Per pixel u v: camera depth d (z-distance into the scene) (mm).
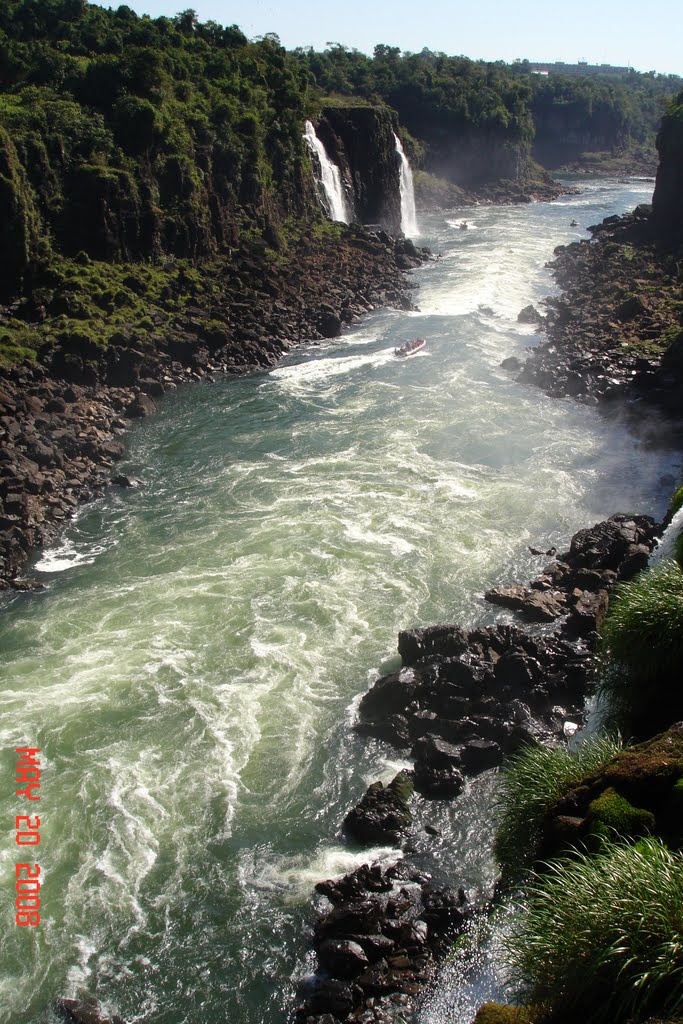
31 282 59406
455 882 19891
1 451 41531
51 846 21234
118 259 66188
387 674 27391
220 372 59312
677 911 11469
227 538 36406
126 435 48531
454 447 45688
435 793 22656
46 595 32656
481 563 34031
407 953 18078
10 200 56719
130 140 70375
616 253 86562
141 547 36125
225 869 20609
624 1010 11227
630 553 31516
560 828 15531
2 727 25156
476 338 65250
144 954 18594
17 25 98188
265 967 18219
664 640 19531
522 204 153625
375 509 38625
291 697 26438
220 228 78312
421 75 164625
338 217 107062
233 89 93625
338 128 111562
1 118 63688
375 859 20797
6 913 19500
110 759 24031
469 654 26953
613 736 19719
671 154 92000
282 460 44719
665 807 14805
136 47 87375
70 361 52844
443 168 162375
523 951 13023
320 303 71625
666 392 50375
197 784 23172
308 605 31125
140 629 30062
